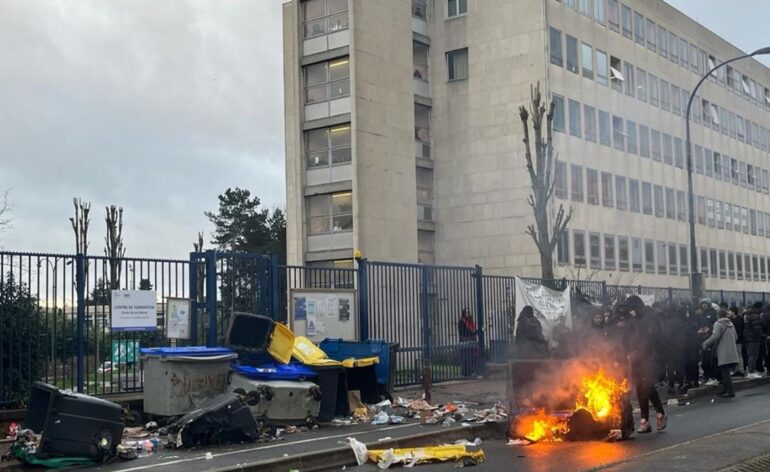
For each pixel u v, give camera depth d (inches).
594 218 1617.9
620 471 342.6
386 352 550.6
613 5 1749.5
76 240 1470.2
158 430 442.0
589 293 905.5
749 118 2388.0
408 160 1507.1
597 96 1660.9
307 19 1497.3
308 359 491.8
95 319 480.4
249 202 2810.0
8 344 445.1
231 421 413.1
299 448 398.6
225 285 541.6
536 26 1526.8
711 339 656.4
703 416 535.5
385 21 1489.9
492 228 1547.7
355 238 1401.3
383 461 383.2
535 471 352.2
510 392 457.1
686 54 2043.6
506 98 1547.7
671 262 1881.2
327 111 1462.8
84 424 367.9
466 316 733.3
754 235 2351.1
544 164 1205.1
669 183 1907.0
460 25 1615.4
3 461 371.9
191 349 465.4
